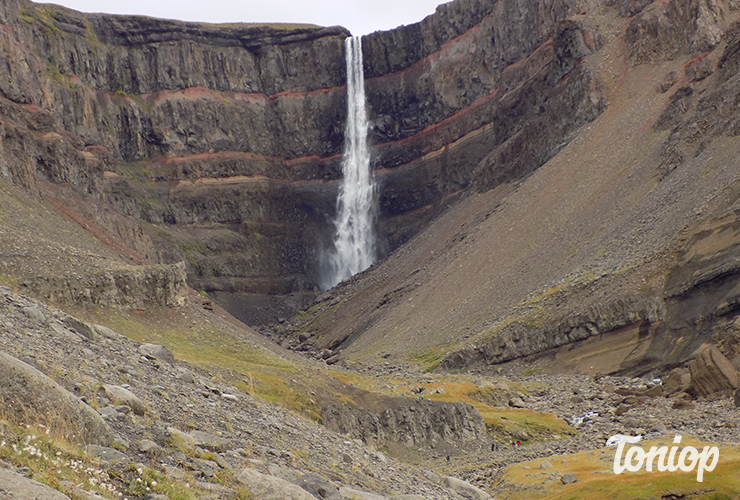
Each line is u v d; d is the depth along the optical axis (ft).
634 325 263.49
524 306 315.78
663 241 289.33
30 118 488.44
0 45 500.74
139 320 192.44
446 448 160.04
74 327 93.86
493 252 406.82
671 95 411.95
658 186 338.95
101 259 210.38
